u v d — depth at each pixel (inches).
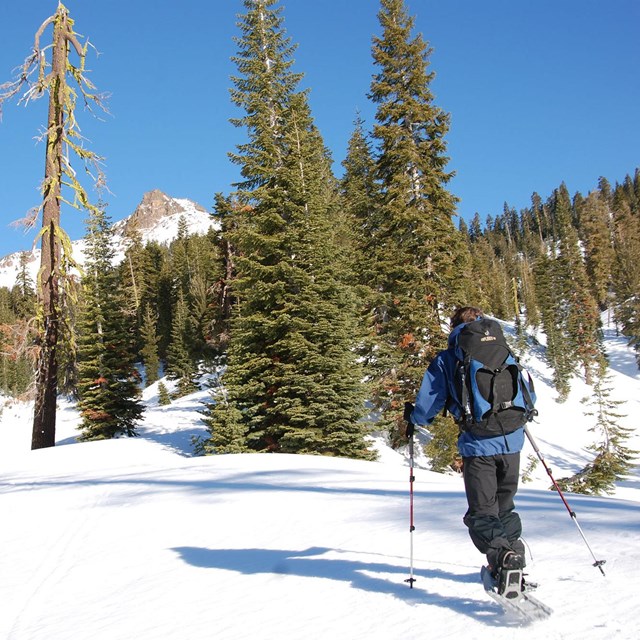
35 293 699.4
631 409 1877.5
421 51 1007.0
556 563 146.8
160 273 2945.4
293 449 754.2
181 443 851.4
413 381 895.1
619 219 4237.2
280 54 904.3
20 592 179.3
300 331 768.9
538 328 2908.5
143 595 162.6
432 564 158.6
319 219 802.8
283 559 180.5
